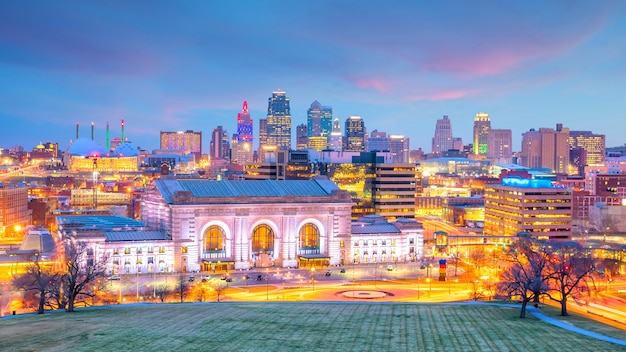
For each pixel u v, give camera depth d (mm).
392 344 87562
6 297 174875
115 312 117750
